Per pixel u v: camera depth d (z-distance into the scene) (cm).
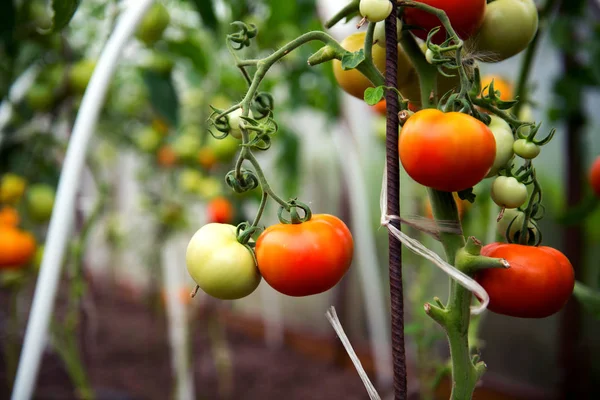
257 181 62
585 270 178
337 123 211
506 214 65
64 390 233
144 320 374
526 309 59
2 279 151
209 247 61
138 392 242
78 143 84
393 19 59
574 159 174
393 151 58
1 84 145
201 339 313
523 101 89
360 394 234
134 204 367
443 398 203
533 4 65
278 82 202
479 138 55
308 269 59
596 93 180
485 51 65
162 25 129
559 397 190
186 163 190
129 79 193
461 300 60
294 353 296
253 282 61
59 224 83
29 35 137
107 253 468
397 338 59
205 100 189
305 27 161
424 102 63
